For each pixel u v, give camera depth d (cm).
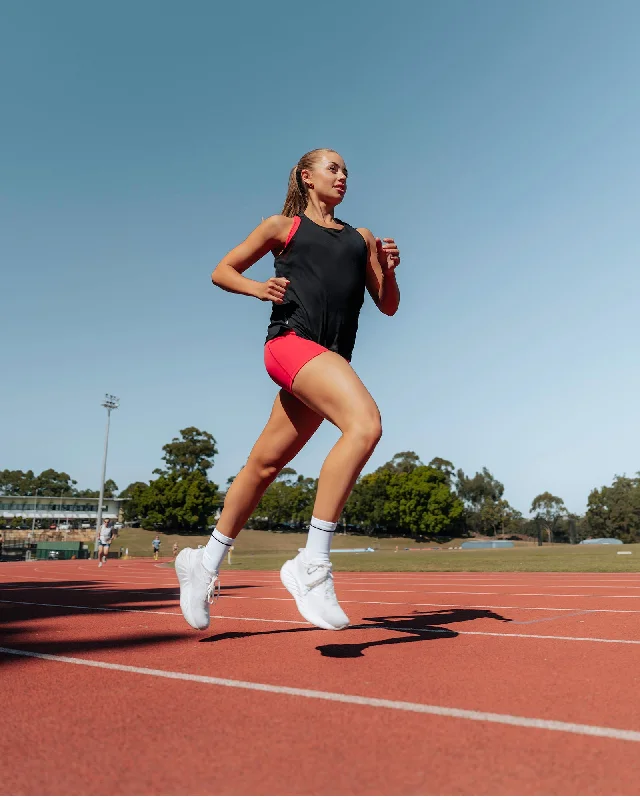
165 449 8694
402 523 9044
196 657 254
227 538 312
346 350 299
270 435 305
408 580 941
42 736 150
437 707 170
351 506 9319
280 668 229
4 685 205
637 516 10212
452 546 8488
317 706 174
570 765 127
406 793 113
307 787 117
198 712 169
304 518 9188
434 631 326
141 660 248
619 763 128
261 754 135
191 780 121
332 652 263
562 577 941
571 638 297
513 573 1141
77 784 120
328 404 266
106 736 150
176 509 8094
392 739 144
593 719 159
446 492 9125
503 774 122
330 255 288
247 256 293
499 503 11444
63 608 468
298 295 283
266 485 313
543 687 195
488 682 203
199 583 309
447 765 127
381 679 208
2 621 381
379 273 324
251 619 387
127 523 10425
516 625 349
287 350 276
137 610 452
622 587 677
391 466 12188
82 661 246
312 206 315
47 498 10362
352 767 127
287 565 271
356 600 539
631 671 220
